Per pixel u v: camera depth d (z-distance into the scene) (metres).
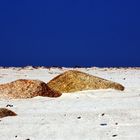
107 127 15.19
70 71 26.48
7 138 13.84
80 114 17.72
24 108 19.66
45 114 17.88
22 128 15.16
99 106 19.83
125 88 27.48
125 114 17.56
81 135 14.10
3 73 47.59
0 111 17.45
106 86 25.78
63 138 13.77
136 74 48.12
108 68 61.72
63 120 16.47
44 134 14.30
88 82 25.72
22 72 50.19
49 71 53.47
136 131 14.59
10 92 23.61
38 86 23.94
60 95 24.17
